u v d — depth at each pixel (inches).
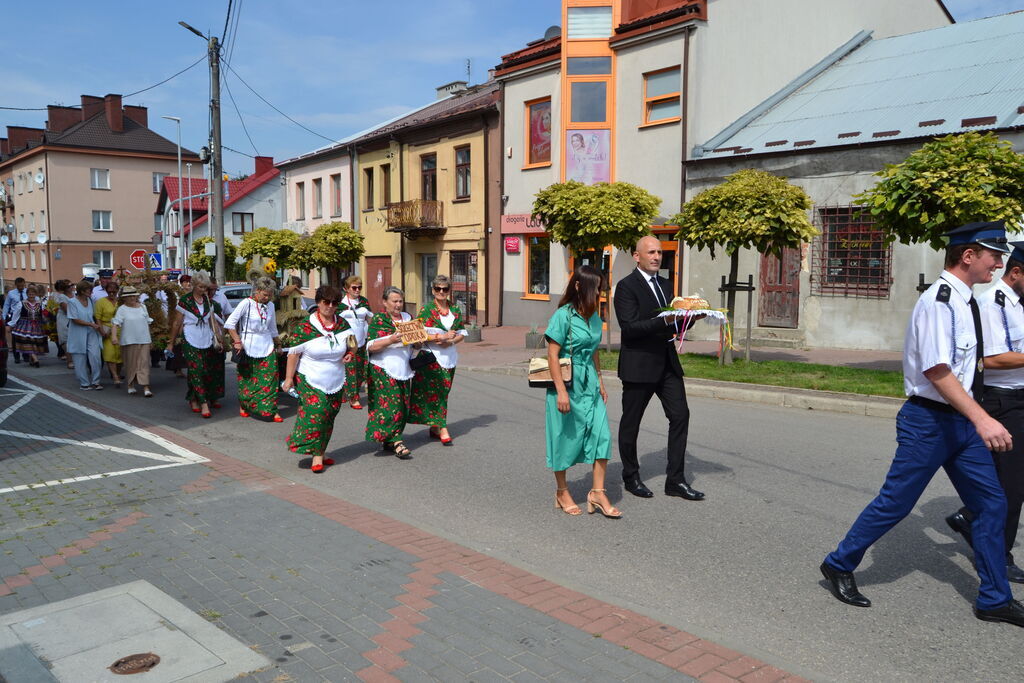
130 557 189.6
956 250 148.0
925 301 148.9
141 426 372.2
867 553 191.8
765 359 548.4
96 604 160.6
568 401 215.8
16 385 527.2
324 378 279.6
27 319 639.8
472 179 993.5
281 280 1300.4
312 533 207.5
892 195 364.8
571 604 160.6
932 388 149.5
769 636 148.3
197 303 401.1
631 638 144.9
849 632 149.7
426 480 269.0
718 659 136.9
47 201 2212.1
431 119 1027.9
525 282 924.0
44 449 319.3
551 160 866.1
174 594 166.6
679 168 735.7
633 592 170.7
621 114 792.9
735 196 468.8
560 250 866.1
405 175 1122.0
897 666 135.9
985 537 151.4
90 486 258.8
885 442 317.1
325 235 1080.8
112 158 2292.1
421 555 190.1
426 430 360.8
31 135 2706.7
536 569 181.0
